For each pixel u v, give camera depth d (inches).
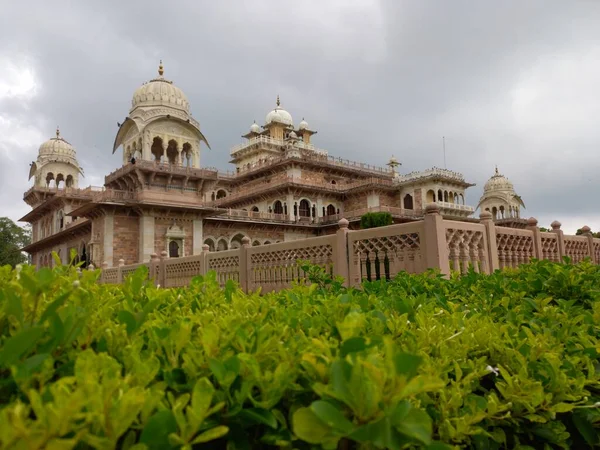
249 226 1476.4
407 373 38.2
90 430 35.4
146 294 86.2
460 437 52.9
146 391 38.0
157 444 36.4
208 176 1261.1
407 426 36.8
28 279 47.4
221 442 46.0
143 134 1203.2
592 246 384.8
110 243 1122.0
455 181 1733.5
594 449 70.0
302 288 125.4
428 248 236.1
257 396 45.7
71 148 1727.4
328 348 47.4
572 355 74.3
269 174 1745.8
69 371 46.3
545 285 126.4
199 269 464.4
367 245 277.6
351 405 38.2
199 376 47.3
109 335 54.1
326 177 1756.9
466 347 68.0
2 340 47.9
